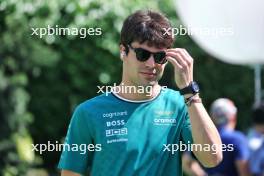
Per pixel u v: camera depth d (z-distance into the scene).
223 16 17.70
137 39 9.88
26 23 23.44
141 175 9.94
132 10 24.88
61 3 23.94
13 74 23.75
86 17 24.28
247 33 17.75
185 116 10.14
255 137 19.08
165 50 9.95
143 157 9.97
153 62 9.91
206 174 18.70
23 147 23.94
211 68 26.77
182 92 9.89
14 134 23.88
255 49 17.89
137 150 9.98
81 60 25.02
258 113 19.11
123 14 24.70
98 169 10.14
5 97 23.58
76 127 10.27
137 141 10.00
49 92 25.52
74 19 24.05
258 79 21.91
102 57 25.12
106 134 10.05
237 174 18.31
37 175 24.53
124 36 10.05
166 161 10.05
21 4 23.36
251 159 18.47
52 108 25.69
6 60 23.47
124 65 10.19
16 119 23.88
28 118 24.16
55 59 24.53
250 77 27.30
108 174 10.03
